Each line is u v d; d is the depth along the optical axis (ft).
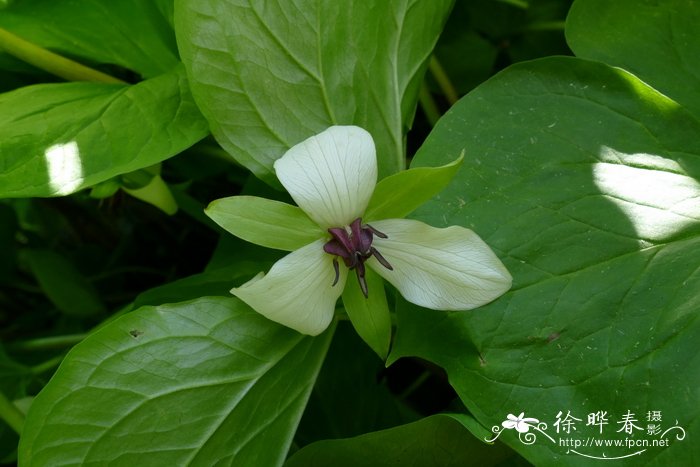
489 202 1.57
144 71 1.83
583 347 1.53
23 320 2.25
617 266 1.55
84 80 1.82
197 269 2.30
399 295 1.57
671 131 1.59
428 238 1.49
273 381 1.58
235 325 1.56
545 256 1.55
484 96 1.62
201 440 1.54
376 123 1.63
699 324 1.51
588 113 1.61
